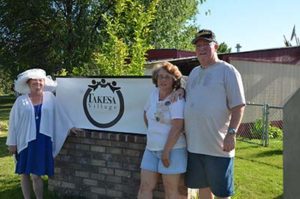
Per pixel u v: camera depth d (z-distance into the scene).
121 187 5.67
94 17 22.44
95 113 5.87
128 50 8.69
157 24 22.36
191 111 4.31
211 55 4.25
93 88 5.88
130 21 8.91
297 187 4.25
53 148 5.75
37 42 24.83
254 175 7.59
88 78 5.92
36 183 5.57
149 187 4.65
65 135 5.87
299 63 16.22
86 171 5.95
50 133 5.55
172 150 4.47
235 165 8.52
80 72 10.54
